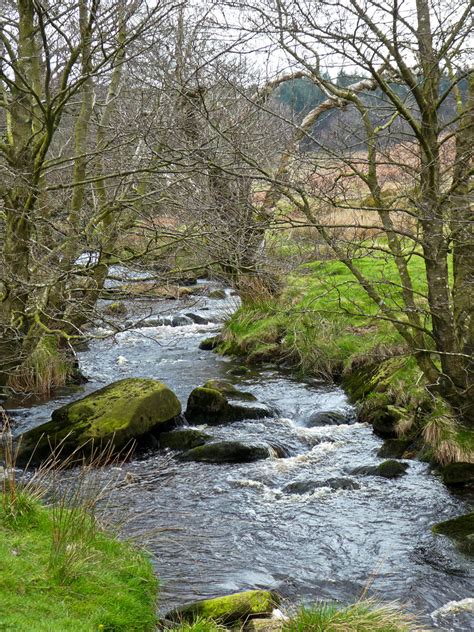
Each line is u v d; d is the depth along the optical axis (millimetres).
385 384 10984
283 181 7738
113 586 5141
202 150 7863
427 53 7258
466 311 8578
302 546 6898
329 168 7691
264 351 13938
